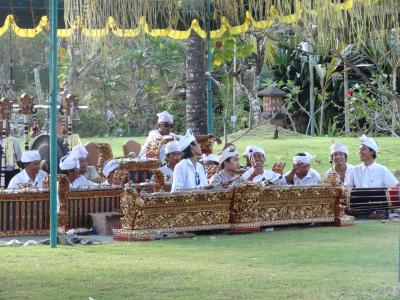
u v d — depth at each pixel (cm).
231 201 2214
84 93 5322
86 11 2352
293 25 1909
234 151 2305
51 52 2003
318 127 5131
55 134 2030
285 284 1555
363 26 1666
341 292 1480
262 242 2064
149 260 1833
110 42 3003
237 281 1588
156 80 5428
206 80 3284
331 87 5153
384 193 2495
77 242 2106
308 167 2483
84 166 2411
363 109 4278
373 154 2548
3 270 1717
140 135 5291
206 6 2869
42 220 2255
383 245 2000
